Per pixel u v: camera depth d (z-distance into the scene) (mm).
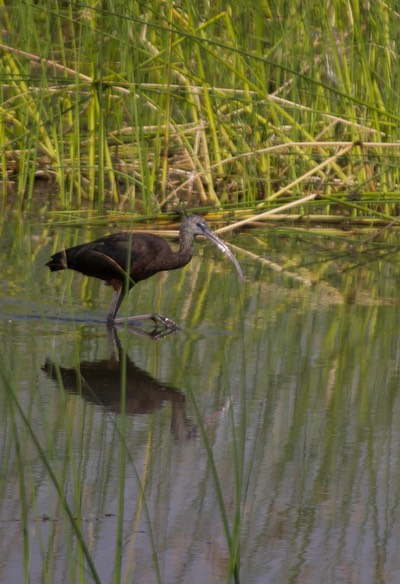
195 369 10734
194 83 19797
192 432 9078
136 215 17781
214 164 19438
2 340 11320
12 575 6625
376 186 18750
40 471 8094
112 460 8359
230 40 19109
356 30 18109
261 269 15773
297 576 6754
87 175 20484
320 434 9156
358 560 7004
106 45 20281
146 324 12516
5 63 19906
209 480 8109
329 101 19078
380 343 11922
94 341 11609
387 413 9734
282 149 18922
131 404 9625
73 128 19438
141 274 12805
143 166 17938
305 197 16969
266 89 18656
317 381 10547
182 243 13289
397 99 18125
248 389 10234
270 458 8633
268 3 20078
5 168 19562
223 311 13117
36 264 14922
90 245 12781
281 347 11633
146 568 6777
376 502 7898
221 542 7191
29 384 9930
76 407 9461
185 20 18844
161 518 7434
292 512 7688
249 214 17938
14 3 19594
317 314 13133
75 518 7352
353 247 17516
